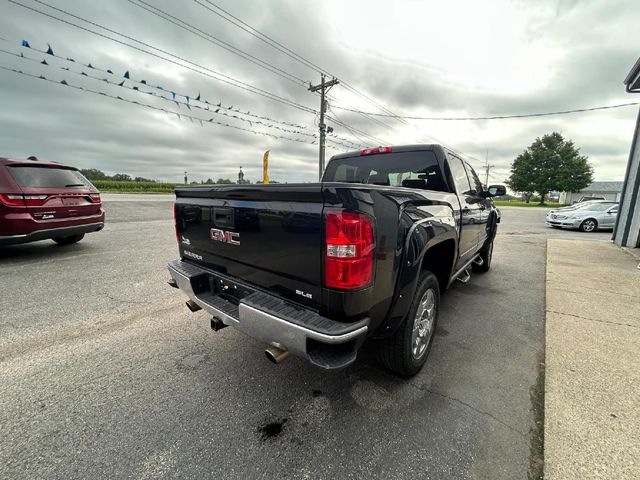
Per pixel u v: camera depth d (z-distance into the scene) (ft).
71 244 22.84
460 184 10.66
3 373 7.46
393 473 4.92
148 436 5.63
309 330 4.93
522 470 4.96
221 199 7.18
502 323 10.81
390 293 5.84
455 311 11.94
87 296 12.52
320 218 5.10
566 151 160.86
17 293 12.73
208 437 5.64
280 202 5.74
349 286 4.98
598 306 12.24
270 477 4.84
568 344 9.06
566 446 5.39
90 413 6.18
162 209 51.03
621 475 4.83
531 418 6.14
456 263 9.73
